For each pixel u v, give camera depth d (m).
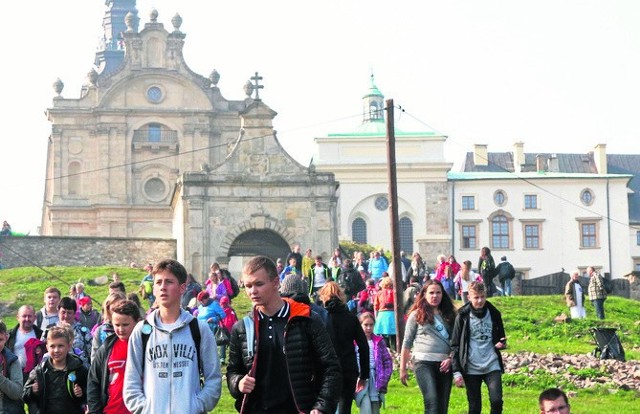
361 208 96.88
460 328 16.94
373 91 108.31
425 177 97.31
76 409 14.89
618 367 29.48
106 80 95.06
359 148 97.56
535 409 23.02
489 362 16.92
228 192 60.69
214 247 60.31
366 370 15.48
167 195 95.00
